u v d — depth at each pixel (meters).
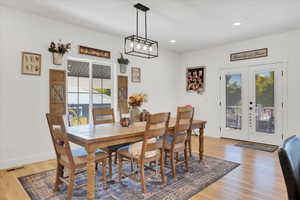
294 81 3.97
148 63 5.10
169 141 2.87
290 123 4.04
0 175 2.67
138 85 4.86
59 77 3.46
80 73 3.94
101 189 2.28
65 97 3.55
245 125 4.74
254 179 2.55
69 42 3.61
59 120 1.93
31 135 3.18
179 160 3.10
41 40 3.27
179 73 6.05
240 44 4.75
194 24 3.60
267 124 4.39
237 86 4.84
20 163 3.06
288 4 2.79
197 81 5.61
